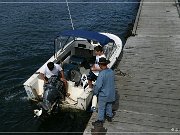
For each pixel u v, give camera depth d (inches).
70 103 369.4
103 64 304.3
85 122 361.1
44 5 975.0
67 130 350.0
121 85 418.6
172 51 533.0
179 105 365.7
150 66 476.4
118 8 943.0
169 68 466.9
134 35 631.2
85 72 441.7
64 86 376.8
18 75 490.6
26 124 360.2
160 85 415.5
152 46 560.4
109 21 816.9
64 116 370.0
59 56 444.8
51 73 378.9
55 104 357.4
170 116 343.6
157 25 695.7
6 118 371.2
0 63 534.6
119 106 366.0
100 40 415.8
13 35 694.5
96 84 303.1
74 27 764.6
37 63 540.1
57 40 445.4
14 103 401.1
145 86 414.0
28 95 386.0
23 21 804.0
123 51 539.5
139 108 361.1
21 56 569.3
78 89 381.7
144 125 328.8
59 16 856.3
